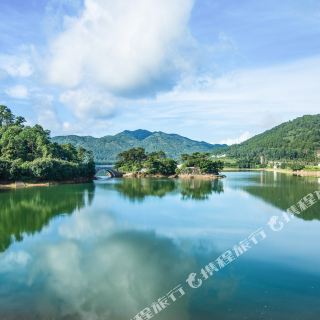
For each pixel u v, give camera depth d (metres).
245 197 119.19
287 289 41.62
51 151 199.75
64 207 96.94
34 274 46.84
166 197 119.50
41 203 104.38
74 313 36.66
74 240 62.59
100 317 35.97
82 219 80.06
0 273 47.31
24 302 39.03
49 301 39.16
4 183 152.88
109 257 53.38
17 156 184.62
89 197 118.69
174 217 82.25
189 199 114.31
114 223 75.81
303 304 37.97
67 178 179.62
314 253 54.59
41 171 161.25
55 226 73.06
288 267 48.72
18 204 102.25
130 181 198.75
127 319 35.56
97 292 41.44
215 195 125.56
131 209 93.62
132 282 43.53
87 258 53.06
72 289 42.22
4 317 35.94
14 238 64.19
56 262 51.06
